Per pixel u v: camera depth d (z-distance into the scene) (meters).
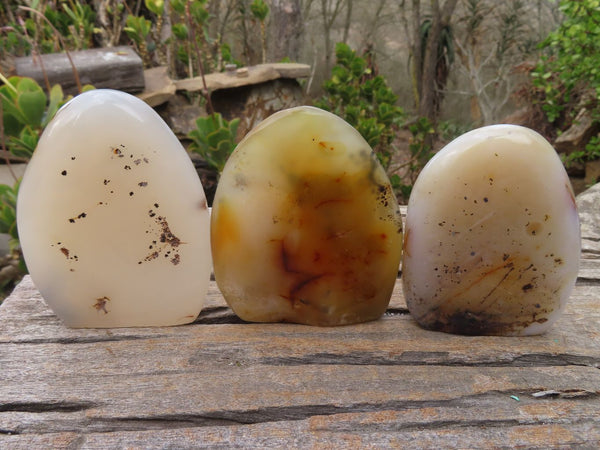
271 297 0.21
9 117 0.36
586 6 0.54
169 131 0.20
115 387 0.17
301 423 0.16
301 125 0.19
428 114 1.05
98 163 0.19
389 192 0.20
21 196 0.19
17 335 0.20
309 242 0.20
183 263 0.20
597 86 0.55
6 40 0.62
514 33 1.23
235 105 0.61
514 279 0.19
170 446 0.15
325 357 0.19
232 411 0.16
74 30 0.62
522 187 0.18
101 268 0.20
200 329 0.21
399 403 0.17
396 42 1.39
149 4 0.60
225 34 1.39
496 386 0.18
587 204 0.35
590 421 0.16
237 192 0.19
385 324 0.21
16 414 0.16
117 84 0.53
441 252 0.19
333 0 1.39
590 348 0.20
